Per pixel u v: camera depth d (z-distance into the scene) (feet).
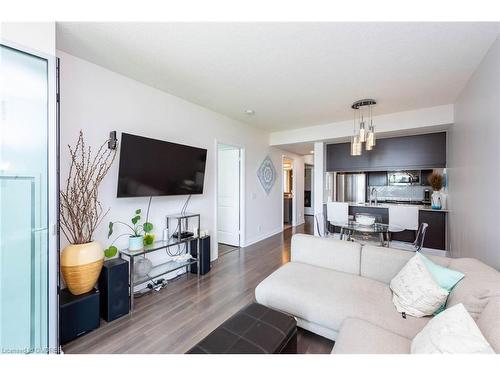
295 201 22.13
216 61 7.20
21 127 4.80
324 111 12.04
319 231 15.15
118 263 7.07
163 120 9.54
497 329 3.19
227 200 15.28
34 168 4.94
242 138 14.49
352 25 5.53
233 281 9.69
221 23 5.45
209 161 11.96
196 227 11.29
